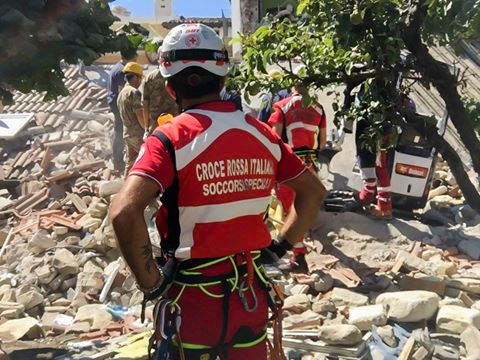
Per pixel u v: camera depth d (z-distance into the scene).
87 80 12.98
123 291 6.14
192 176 2.45
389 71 3.64
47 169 9.55
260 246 2.58
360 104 3.97
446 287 5.62
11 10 3.18
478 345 4.50
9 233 7.67
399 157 7.14
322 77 3.83
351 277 5.91
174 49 2.57
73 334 5.31
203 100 2.60
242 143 2.54
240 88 3.82
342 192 7.84
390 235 6.78
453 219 7.42
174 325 2.47
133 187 2.37
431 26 3.53
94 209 7.55
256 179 2.56
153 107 6.99
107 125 10.91
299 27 3.83
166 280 2.49
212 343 2.48
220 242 2.48
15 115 11.01
